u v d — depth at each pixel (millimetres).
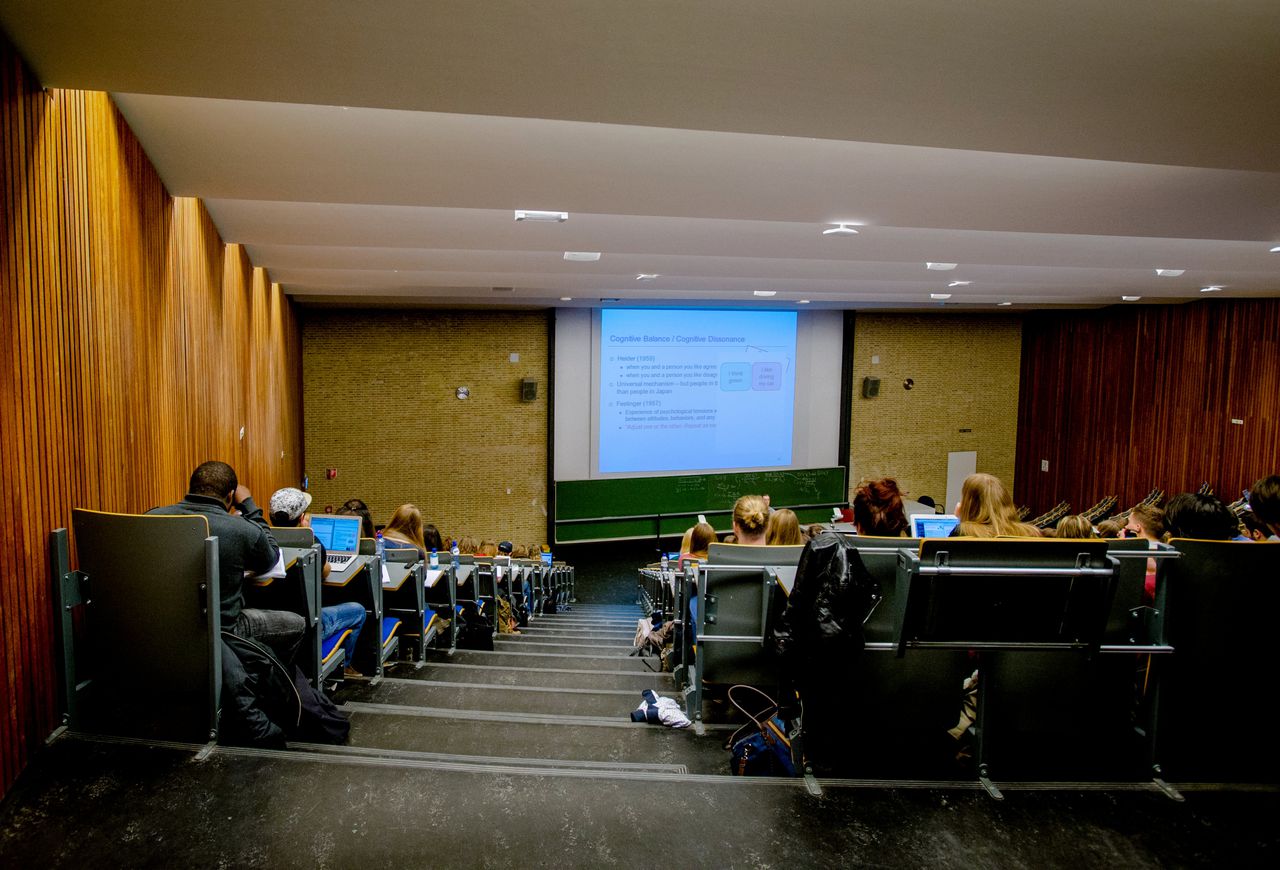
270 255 8289
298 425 13859
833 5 2398
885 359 17266
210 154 4406
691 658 4527
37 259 2877
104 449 3625
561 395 15586
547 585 12469
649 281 11484
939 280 10930
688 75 2982
